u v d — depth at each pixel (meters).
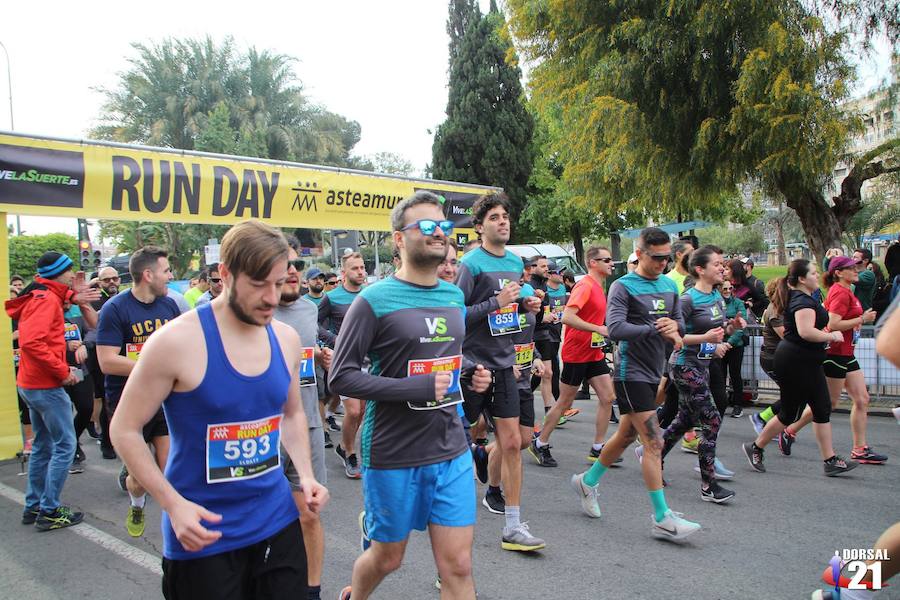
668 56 10.84
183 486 2.06
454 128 27.19
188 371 2.01
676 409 5.74
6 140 6.85
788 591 3.62
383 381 2.72
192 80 35.03
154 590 3.95
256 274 2.00
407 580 3.95
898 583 3.63
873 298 10.02
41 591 3.94
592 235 27.77
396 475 2.79
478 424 5.45
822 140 10.00
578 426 8.09
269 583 2.17
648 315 4.45
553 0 12.12
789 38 10.02
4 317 7.04
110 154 7.61
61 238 29.05
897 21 10.84
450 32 28.28
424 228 2.85
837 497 5.13
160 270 4.54
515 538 4.23
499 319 4.21
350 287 6.84
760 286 9.20
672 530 4.30
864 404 5.93
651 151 11.73
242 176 8.81
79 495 5.90
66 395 5.09
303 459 2.40
